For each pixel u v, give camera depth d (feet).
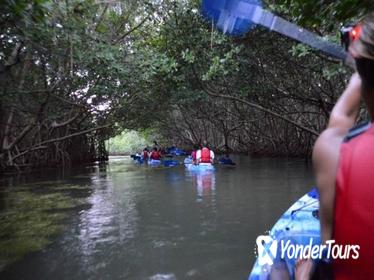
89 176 54.13
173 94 57.72
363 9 10.12
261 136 96.27
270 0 29.25
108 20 54.65
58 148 75.36
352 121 4.41
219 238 19.52
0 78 37.60
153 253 17.63
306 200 11.55
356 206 3.39
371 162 3.40
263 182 39.83
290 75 49.80
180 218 24.20
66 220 24.66
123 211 27.09
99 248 18.62
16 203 31.58
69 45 36.83
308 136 69.51
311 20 12.38
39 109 50.47
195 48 44.86
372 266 3.36
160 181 44.34
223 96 52.49
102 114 75.20
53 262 16.85
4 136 50.52
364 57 3.65
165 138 164.76
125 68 45.27
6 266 16.53
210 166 56.85
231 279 14.49
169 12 46.57
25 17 22.52
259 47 42.24
